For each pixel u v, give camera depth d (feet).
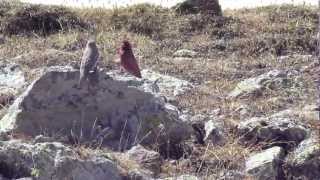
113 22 79.87
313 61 64.03
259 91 52.60
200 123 43.55
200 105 49.62
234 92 53.31
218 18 80.79
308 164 39.91
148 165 38.11
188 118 43.50
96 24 79.15
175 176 37.58
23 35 75.61
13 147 33.81
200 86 56.13
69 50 70.18
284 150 41.37
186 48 72.90
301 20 80.69
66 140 39.34
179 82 55.83
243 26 79.82
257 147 41.65
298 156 40.32
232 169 39.34
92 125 40.45
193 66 63.77
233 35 77.56
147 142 40.70
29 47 69.67
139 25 79.25
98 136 40.09
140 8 82.99
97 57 39.63
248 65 65.26
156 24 79.66
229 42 73.67
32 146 34.12
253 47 72.13
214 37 77.36
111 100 40.83
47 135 39.06
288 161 40.29
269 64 65.46
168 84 55.36
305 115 45.60
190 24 79.51
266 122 43.50
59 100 40.11
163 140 40.96
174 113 41.78
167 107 42.06
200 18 80.43
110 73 43.21
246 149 41.11
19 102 39.78
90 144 39.17
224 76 60.95
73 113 40.37
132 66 50.39
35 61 62.13
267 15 83.20
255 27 79.77
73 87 40.27
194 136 41.88
